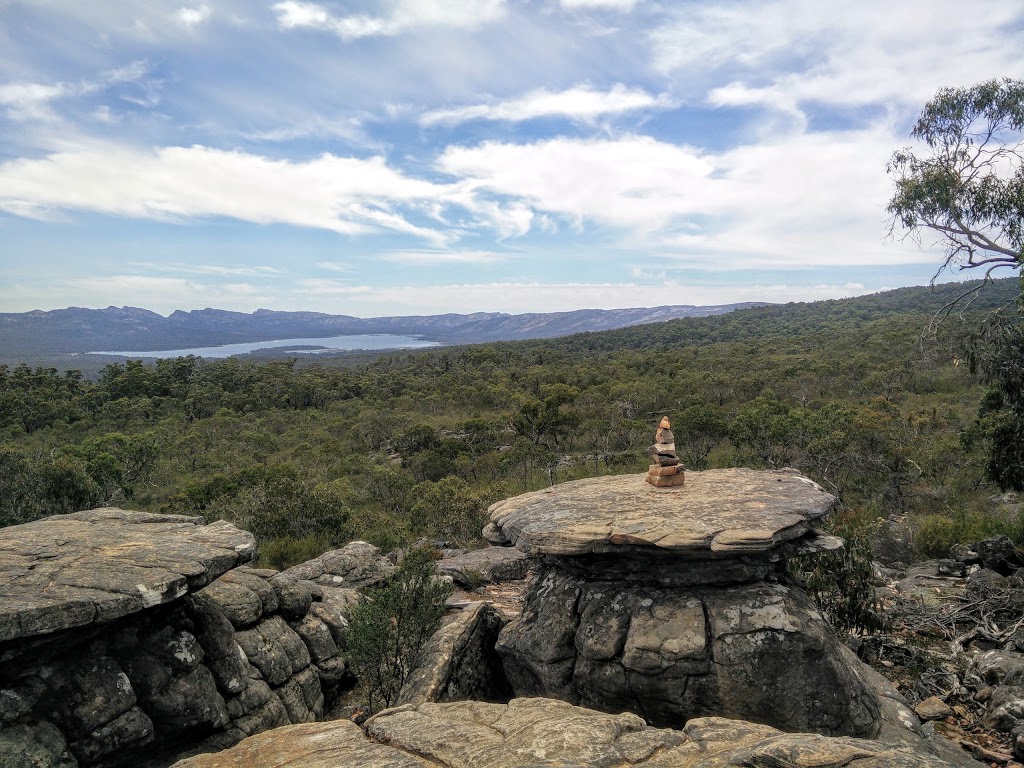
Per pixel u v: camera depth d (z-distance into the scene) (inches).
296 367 6811.0
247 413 3225.9
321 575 399.5
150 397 3526.1
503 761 141.4
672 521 251.8
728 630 227.9
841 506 858.8
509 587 463.5
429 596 284.4
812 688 216.1
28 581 201.3
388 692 270.8
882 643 315.9
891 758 120.2
